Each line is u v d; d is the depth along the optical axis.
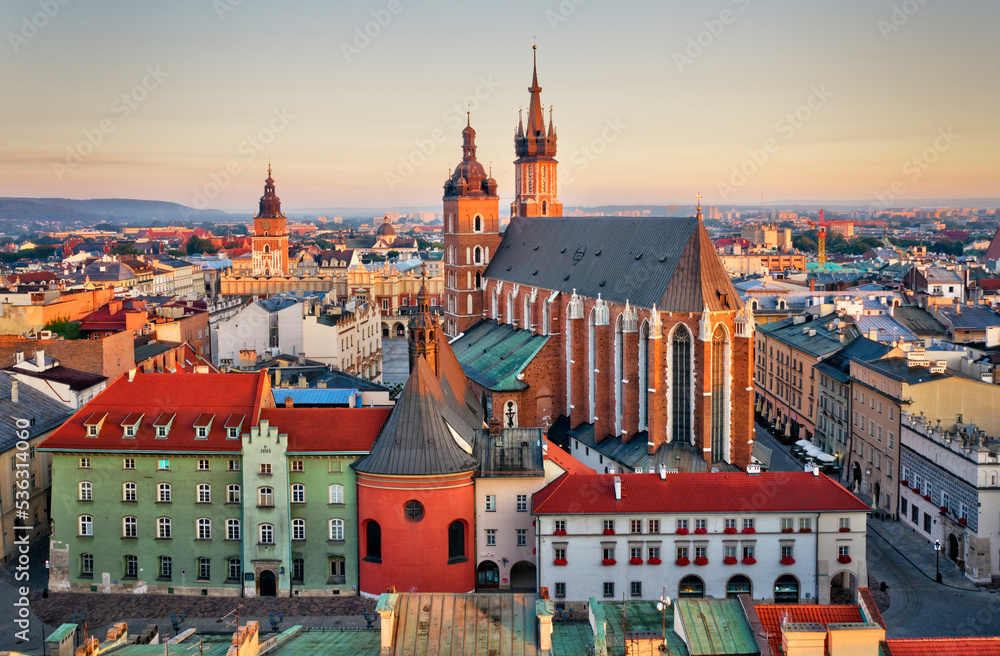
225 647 65.00
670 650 60.72
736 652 59.44
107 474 106.88
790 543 99.25
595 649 61.12
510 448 107.62
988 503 106.75
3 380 134.50
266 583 106.62
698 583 99.94
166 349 175.00
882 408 134.50
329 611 101.19
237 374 112.31
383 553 102.75
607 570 99.62
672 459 126.81
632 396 134.50
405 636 64.50
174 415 108.62
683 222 134.88
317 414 107.88
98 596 106.31
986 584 106.75
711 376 126.19
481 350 182.62
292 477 104.94
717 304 126.44
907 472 126.56
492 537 105.44
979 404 126.75
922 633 93.75
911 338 166.00
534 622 65.75
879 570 111.06
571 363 150.75
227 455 105.38
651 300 130.75
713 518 99.19
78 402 139.00
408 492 101.50
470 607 66.62
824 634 55.78
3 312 168.62
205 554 106.56
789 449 164.75
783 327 192.75
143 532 106.88
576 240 168.12
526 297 176.62
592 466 143.00
